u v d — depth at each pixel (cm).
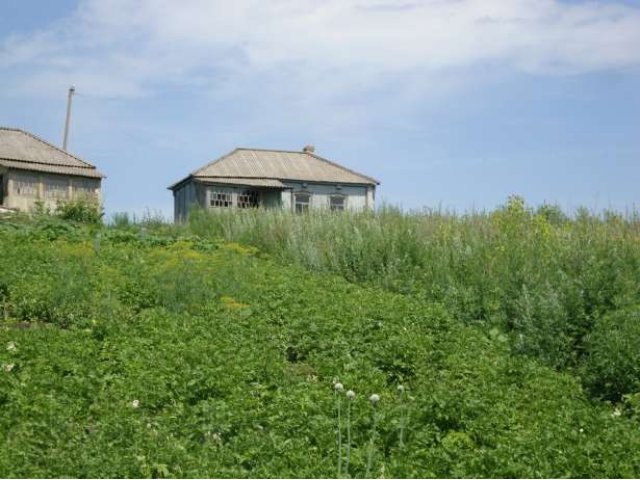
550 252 1619
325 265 1991
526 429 884
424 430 857
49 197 3988
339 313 1352
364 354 1155
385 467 755
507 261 1591
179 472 721
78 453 750
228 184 4053
